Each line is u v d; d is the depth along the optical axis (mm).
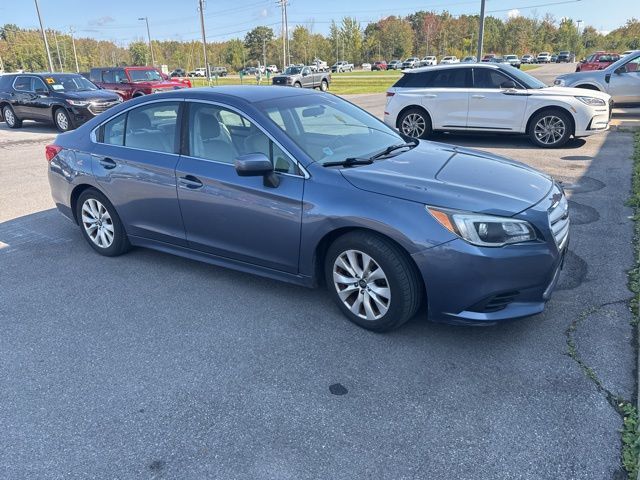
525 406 2781
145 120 4504
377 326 3480
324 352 3346
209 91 4293
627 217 5609
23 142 13156
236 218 3910
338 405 2844
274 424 2717
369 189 3363
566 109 9539
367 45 106312
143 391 3016
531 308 3221
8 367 3285
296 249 3678
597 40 108938
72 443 2623
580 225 5410
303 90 4680
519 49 102688
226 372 3172
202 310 3947
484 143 10680
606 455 2434
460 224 3078
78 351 3445
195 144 4188
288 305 3982
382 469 2404
